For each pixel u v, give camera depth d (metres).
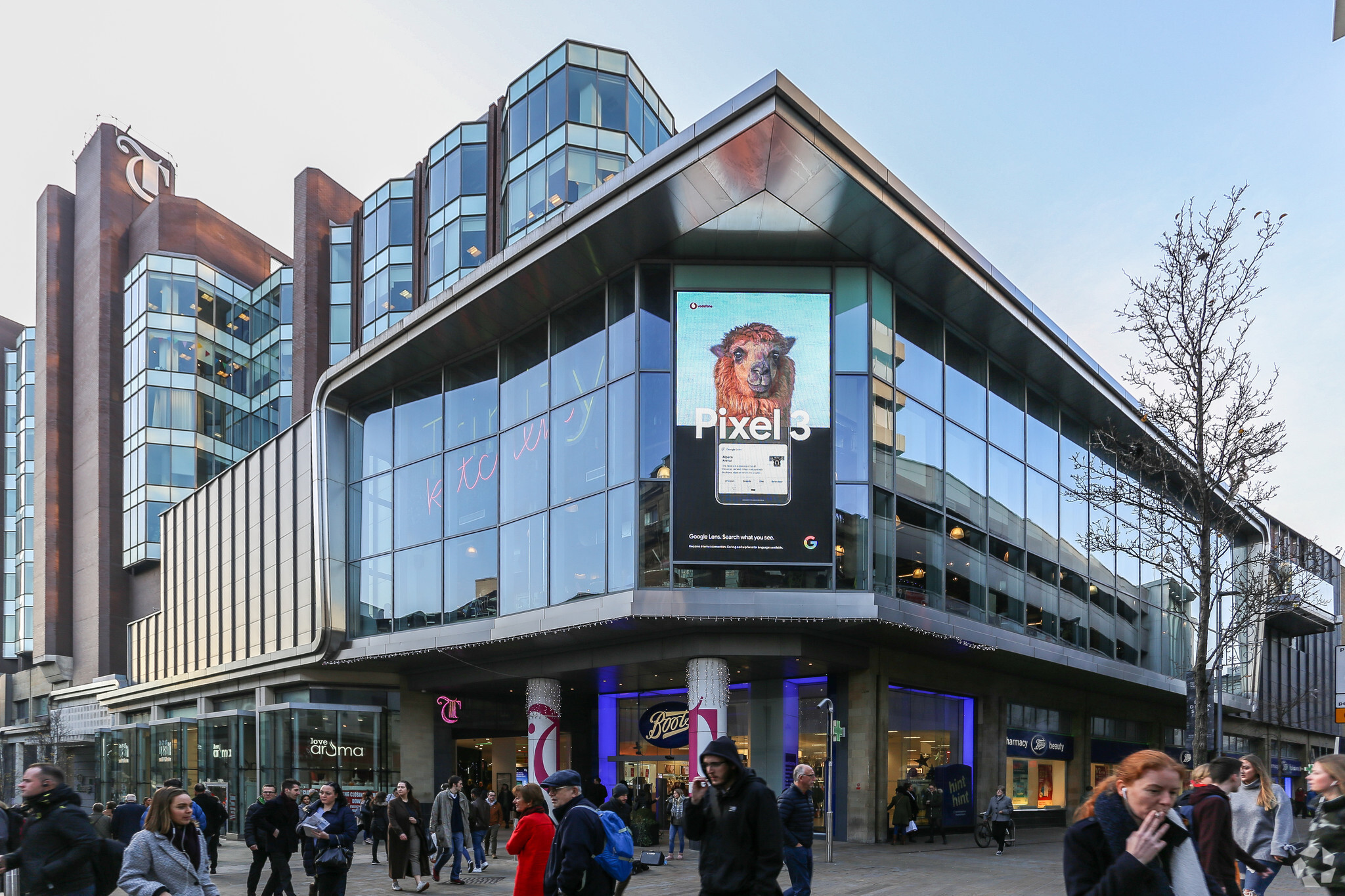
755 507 23.28
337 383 32.28
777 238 23.45
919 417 25.83
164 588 47.12
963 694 29.67
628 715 32.09
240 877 18.83
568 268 24.70
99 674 61.16
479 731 34.84
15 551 74.94
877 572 23.56
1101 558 35.19
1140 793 3.88
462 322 27.44
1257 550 36.16
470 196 44.44
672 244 23.70
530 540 26.42
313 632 32.16
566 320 26.39
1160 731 42.00
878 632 24.05
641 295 24.22
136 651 50.81
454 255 44.34
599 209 22.75
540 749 27.83
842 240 23.48
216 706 40.44
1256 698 47.25
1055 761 34.50
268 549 36.34
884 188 21.95
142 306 62.84
